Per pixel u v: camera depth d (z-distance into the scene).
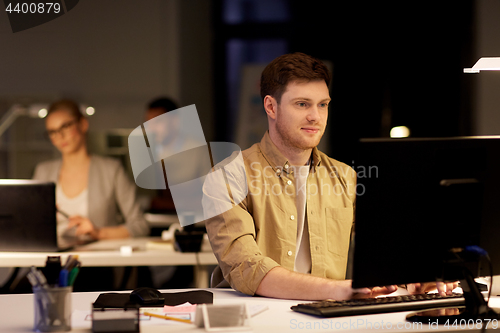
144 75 5.17
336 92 4.81
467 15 4.58
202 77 5.14
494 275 1.14
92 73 5.14
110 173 3.10
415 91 4.72
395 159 1.04
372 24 4.79
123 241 2.70
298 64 1.42
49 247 2.23
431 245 1.07
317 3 4.88
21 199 2.20
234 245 1.33
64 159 3.15
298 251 1.48
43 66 5.09
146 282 2.93
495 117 4.53
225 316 0.99
